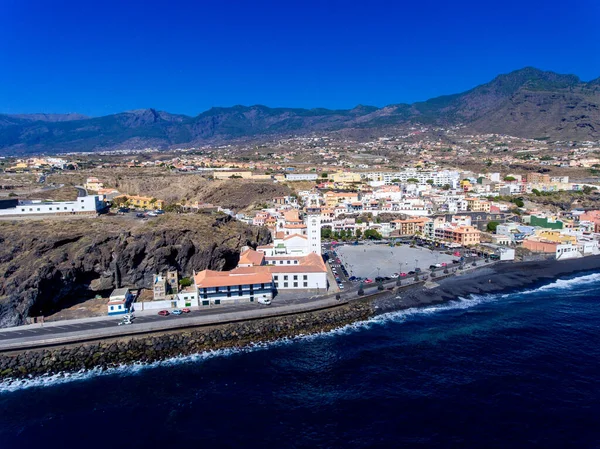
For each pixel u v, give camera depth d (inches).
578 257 7554.1
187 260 5664.4
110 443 2933.1
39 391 3553.2
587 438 2864.2
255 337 4411.9
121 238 5383.9
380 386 3545.8
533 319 4896.7
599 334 4458.7
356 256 7815.0
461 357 4005.9
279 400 3380.9
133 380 3708.2
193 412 3248.0
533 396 3351.4
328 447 2847.0
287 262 5999.0
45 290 4722.0
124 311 4694.9
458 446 2822.3
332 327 4719.5
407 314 5098.4
